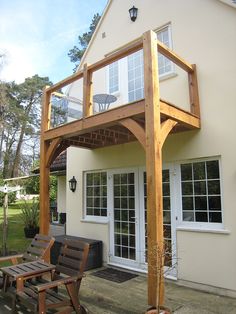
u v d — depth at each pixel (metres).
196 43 5.97
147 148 4.20
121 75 7.75
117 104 7.70
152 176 4.09
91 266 6.77
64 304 3.83
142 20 7.18
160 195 4.09
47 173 6.52
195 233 5.46
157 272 3.78
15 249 8.60
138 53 7.40
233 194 5.09
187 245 5.55
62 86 6.41
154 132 4.14
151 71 4.27
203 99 5.70
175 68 6.35
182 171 5.94
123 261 6.77
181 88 6.18
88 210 7.95
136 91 7.36
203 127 5.62
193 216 5.66
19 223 14.36
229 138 5.26
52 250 7.08
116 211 7.12
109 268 6.83
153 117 4.17
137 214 6.61
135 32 7.32
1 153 31.69
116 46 7.77
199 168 5.69
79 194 8.13
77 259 4.28
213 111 5.54
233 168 5.15
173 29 6.44
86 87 5.57
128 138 6.72
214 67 5.63
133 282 5.75
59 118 7.67
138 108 4.50
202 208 5.55
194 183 5.72
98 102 6.73
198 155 5.63
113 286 5.51
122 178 7.09
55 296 4.02
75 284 4.00
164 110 4.51
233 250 4.98
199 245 5.39
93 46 8.44
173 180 6.00
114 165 7.22
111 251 7.05
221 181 5.30
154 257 3.91
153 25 6.90
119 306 4.55
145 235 6.41
